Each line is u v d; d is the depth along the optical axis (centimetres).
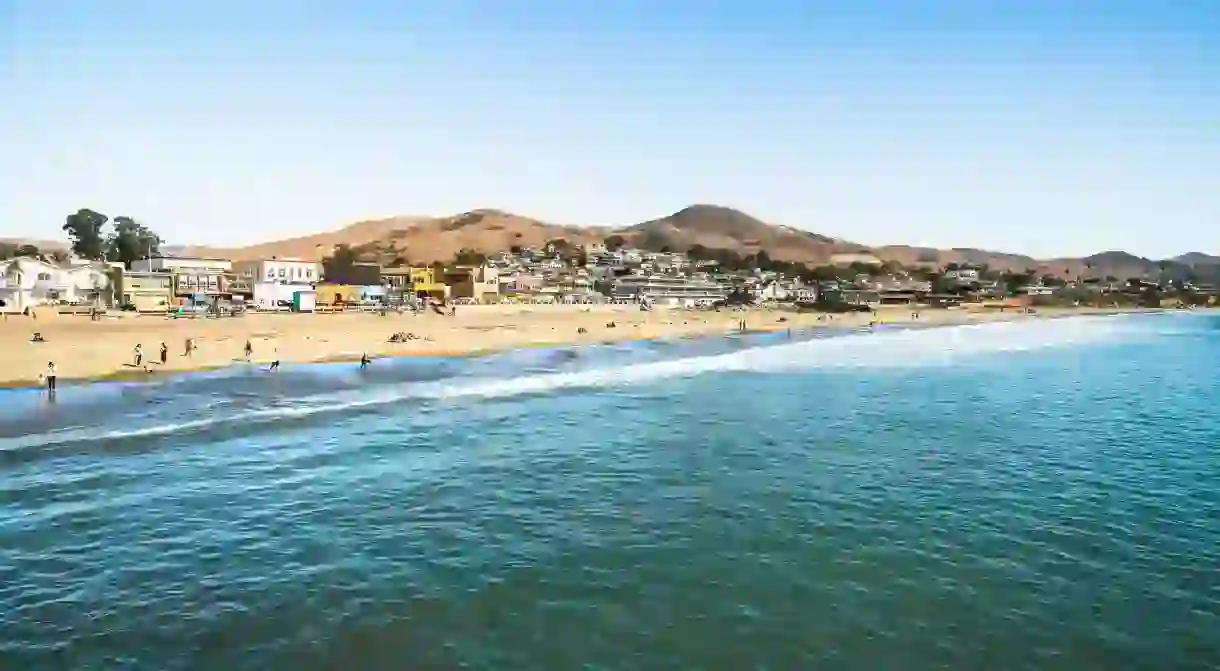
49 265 9656
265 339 6844
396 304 12712
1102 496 2533
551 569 1855
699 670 1397
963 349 8894
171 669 1383
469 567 1862
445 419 3762
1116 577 1850
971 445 3325
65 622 1550
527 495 2475
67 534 2034
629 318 13588
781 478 2723
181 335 6669
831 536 2111
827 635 1536
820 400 4606
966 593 1744
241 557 1903
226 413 3678
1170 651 1499
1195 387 5403
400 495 2453
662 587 1755
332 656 1434
